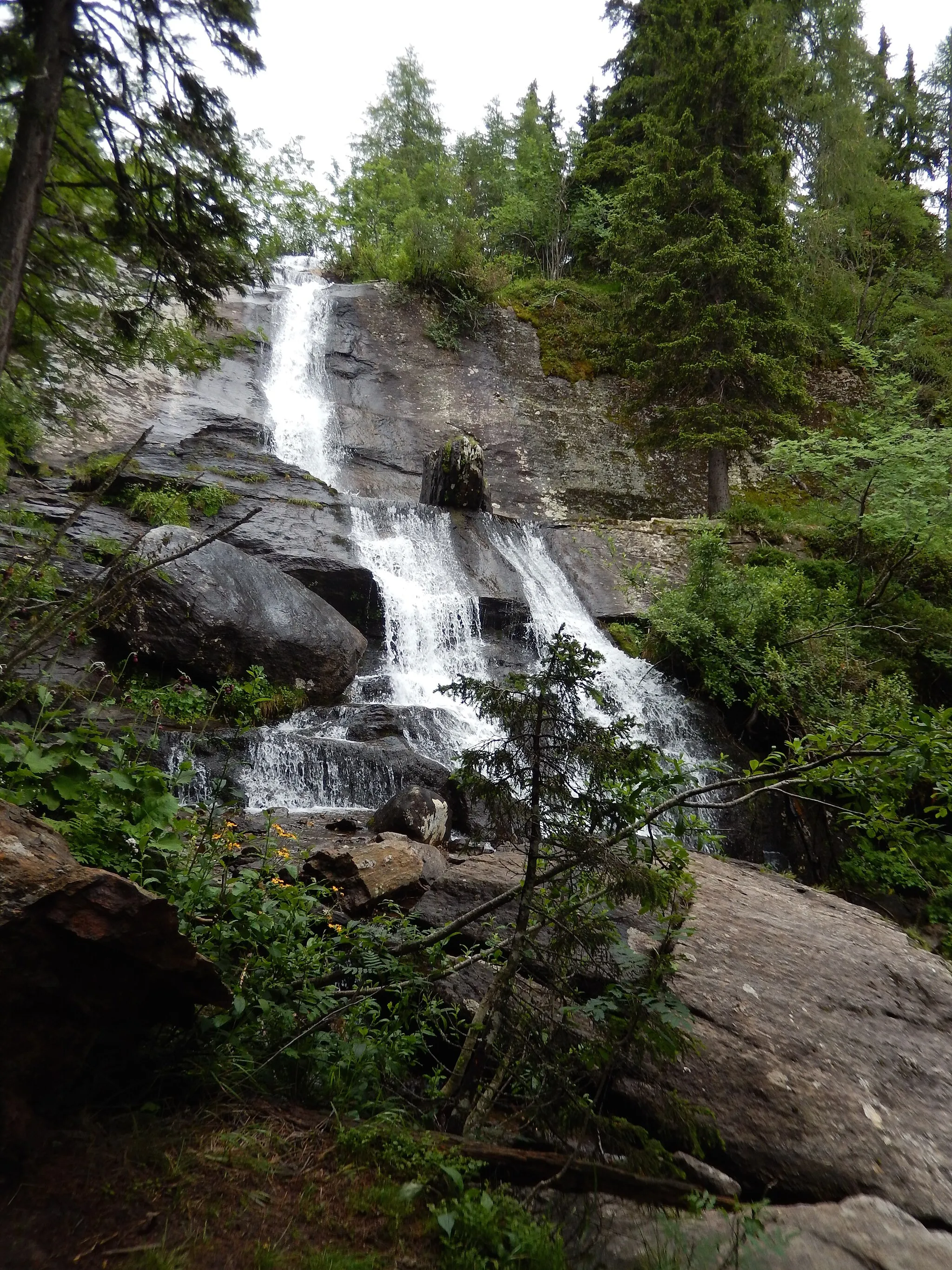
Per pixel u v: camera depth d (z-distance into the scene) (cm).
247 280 682
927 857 927
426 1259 252
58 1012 264
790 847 1105
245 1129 296
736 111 2183
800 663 1388
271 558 1456
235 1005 319
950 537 1591
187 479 1526
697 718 1393
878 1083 390
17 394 726
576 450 2381
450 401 2433
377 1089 338
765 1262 268
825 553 1864
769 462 1883
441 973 373
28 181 530
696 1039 340
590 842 325
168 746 916
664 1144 348
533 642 1595
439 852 727
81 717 836
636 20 3406
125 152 634
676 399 2409
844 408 2523
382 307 2659
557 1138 318
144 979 284
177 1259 233
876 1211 301
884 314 2803
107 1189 255
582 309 2795
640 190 2355
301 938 427
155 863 391
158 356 742
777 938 490
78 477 1387
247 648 1159
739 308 2036
